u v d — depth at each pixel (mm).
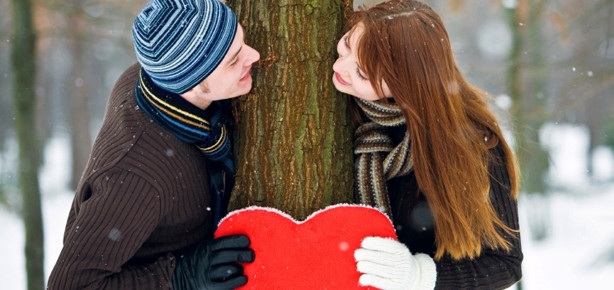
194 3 1736
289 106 2008
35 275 4352
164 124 1842
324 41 2012
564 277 7715
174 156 1848
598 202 10992
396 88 1931
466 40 10641
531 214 9250
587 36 6695
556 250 8812
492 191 2080
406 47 1912
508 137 3574
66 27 6738
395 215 2223
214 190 2062
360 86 1950
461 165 1995
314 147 2023
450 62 2006
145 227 1781
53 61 14461
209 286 1821
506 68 6500
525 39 6426
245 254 1853
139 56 1794
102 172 1774
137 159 1789
